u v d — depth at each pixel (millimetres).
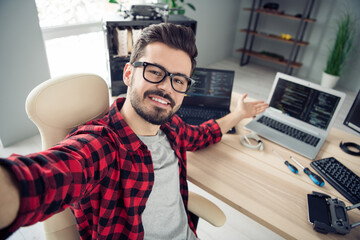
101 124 711
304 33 4121
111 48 2010
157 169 795
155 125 767
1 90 1846
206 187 942
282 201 906
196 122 1329
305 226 819
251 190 942
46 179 439
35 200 420
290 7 4102
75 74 779
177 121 965
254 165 1072
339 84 4012
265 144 1217
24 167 418
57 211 488
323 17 3869
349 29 3646
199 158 1082
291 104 1333
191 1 3328
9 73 1841
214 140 1133
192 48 721
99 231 701
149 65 687
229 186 951
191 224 970
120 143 682
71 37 2514
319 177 999
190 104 1479
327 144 1243
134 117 740
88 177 570
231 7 4238
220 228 1563
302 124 1313
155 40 688
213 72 1414
